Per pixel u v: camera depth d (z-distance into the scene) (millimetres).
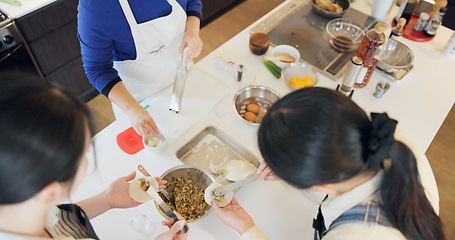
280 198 1037
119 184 945
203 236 952
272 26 1649
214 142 1217
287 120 582
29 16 1637
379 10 1670
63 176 479
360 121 586
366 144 579
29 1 1661
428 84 1422
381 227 627
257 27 1642
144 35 1186
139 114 1152
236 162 1121
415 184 608
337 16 1698
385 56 1531
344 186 652
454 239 1748
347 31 1636
